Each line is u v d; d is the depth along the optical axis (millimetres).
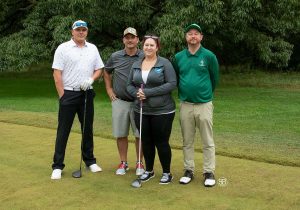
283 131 8344
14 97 13461
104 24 13812
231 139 7398
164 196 4723
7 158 6207
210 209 4352
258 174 5449
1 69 13875
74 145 6953
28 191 4883
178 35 11781
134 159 6223
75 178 5348
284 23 15086
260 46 15602
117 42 14039
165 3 13250
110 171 5660
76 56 5352
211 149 5094
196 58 4941
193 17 12086
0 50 14070
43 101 12500
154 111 4969
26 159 6164
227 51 21531
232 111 10805
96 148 6785
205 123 5031
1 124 8617
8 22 17094
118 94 5473
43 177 5379
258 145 6930
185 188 4977
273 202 4527
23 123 8688
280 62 16828
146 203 4523
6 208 4414
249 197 4672
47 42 14414
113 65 5496
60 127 5449
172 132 7926
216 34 16266
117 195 4766
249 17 13039
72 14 12945
